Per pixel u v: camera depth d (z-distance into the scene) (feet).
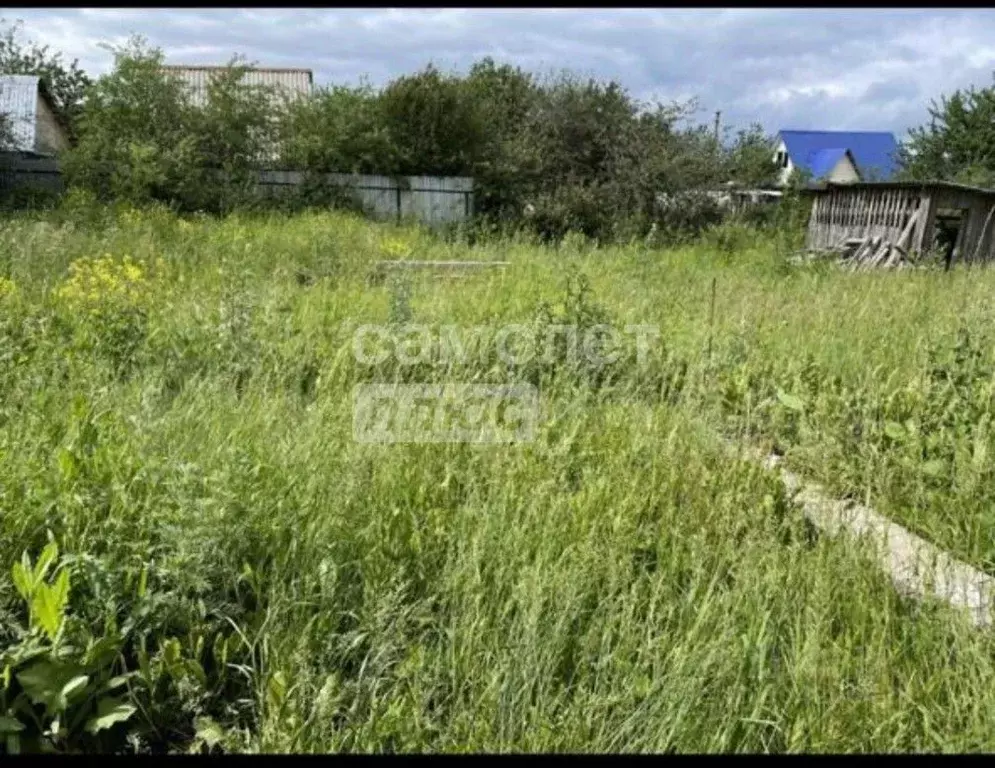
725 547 8.99
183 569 7.37
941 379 14.74
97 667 6.56
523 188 53.52
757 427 13.78
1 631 6.77
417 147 51.80
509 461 10.68
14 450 8.98
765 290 27.91
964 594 8.18
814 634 7.34
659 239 50.47
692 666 6.92
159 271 24.38
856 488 11.71
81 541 7.55
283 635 7.41
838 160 159.22
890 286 27.73
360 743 6.32
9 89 70.64
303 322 17.83
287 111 51.52
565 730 6.42
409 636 7.68
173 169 45.52
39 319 15.58
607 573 8.45
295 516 8.61
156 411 10.48
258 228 38.40
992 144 97.71
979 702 6.86
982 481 11.20
